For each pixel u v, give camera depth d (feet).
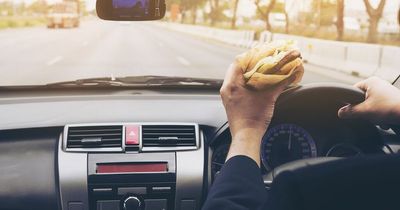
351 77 47.55
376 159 2.98
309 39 64.59
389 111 4.80
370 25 99.40
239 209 3.56
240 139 4.09
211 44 103.71
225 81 4.38
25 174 8.84
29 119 9.27
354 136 8.62
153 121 9.27
